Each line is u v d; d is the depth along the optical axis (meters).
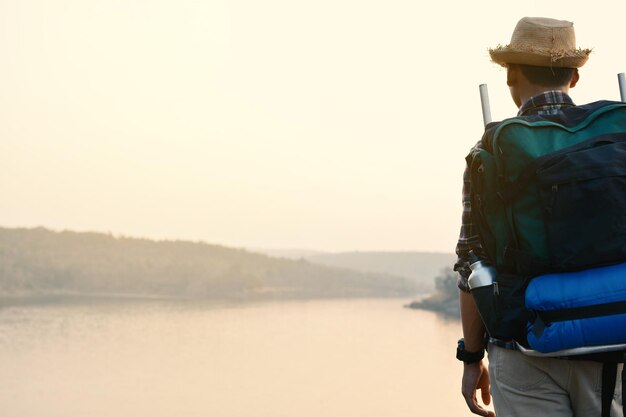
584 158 1.89
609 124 1.98
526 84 2.22
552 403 2.07
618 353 1.91
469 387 2.32
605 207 1.85
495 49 2.25
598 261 1.86
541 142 1.96
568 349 1.88
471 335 2.24
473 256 2.09
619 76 2.39
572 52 2.16
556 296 1.87
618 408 2.02
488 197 1.98
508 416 2.14
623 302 1.83
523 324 1.94
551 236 1.89
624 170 1.87
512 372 2.11
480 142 2.10
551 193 1.89
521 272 1.95
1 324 159.00
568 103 2.19
